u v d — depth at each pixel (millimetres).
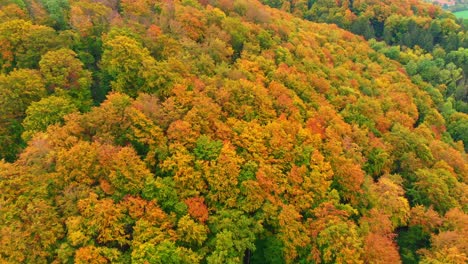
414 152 81938
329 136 73625
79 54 76688
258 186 58438
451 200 72125
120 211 52219
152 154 59875
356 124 82438
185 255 50906
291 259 57000
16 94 64000
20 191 52656
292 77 84625
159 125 63281
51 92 68188
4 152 62688
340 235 55375
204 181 58781
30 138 60344
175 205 55094
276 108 74938
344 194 66250
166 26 87000
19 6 81000
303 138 69250
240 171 60250
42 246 49281
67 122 61250
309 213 60719
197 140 61656
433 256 61500
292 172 62156
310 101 83125
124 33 77625
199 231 53188
